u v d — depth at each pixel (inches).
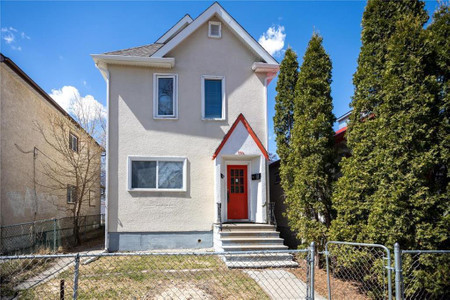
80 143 671.1
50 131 560.4
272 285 266.4
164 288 246.7
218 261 352.5
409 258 207.5
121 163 436.8
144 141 444.8
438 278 200.5
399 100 219.1
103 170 933.2
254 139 450.3
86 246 479.5
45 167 537.6
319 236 321.7
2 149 407.5
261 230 409.7
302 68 360.5
